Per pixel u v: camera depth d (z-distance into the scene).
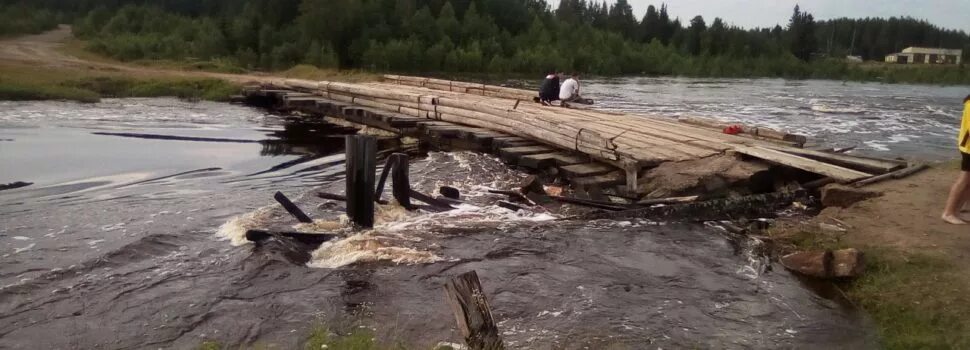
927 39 119.50
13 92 22.75
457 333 5.68
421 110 16.89
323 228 8.43
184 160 13.92
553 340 5.56
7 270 7.06
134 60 42.81
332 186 11.41
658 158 10.39
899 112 26.23
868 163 10.16
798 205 9.25
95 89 26.56
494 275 6.98
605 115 15.39
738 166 9.99
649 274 7.06
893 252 6.86
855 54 112.62
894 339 5.40
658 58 71.25
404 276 6.95
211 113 22.44
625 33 90.44
